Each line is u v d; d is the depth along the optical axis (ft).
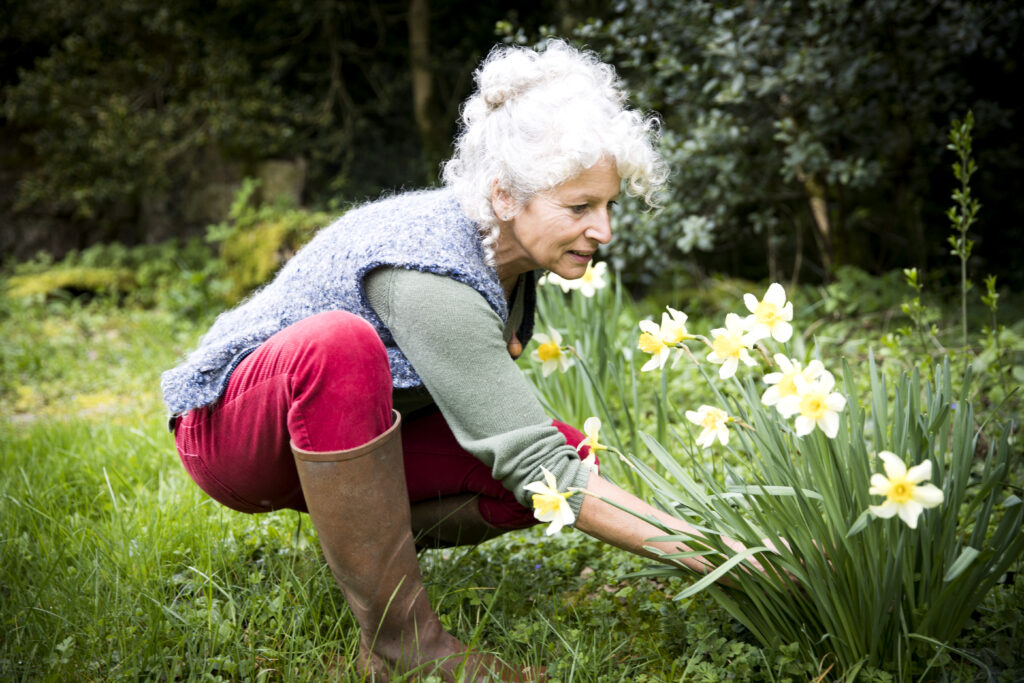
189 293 23.43
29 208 28.66
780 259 22.50
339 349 4.64
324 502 4.75
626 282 21.34
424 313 4.83
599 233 4.95
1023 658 5.14
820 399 4.34
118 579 6.20
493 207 5.04
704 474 5.32
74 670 5.25
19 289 24.30
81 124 27.84
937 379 5.13
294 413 4.71
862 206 21.91
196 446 5.37
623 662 5.53
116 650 5.58
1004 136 19.43
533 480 4.90
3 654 5.50
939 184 21.40
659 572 5.38
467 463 5.80
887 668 4.93
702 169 16.15
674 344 5.09
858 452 4.75
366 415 4.73
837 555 4.84
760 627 5.30
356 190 29.30
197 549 7.01
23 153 28.91
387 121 30.96
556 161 4.70
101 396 15.71
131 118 27.76
